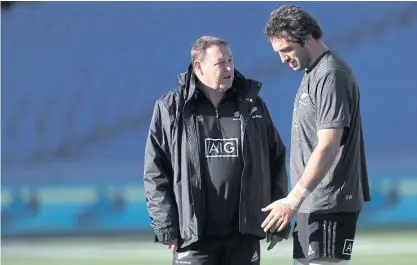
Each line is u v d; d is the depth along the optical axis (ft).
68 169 85.92
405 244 74.54
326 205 39.83
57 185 85.51
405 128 84.02
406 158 83.35
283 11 38.91
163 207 41.42
